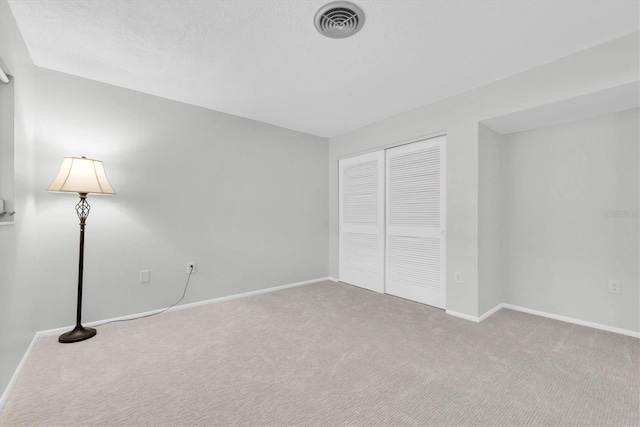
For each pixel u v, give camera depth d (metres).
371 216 3.72
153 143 2.80
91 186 2.16
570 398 1.51
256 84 2.57
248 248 3.45
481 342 2.19
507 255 3.02
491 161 2.85
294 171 3.88
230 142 3.30
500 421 1.35
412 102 2.96
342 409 1.45
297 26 1.79
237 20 1.74
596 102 2.20
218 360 1.93
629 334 2.32
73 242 2.40
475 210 2.63
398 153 3.40
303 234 3.98
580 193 2.58
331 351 2.05
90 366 1.84
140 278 2.72
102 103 2.54
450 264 2.81
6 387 1.52
